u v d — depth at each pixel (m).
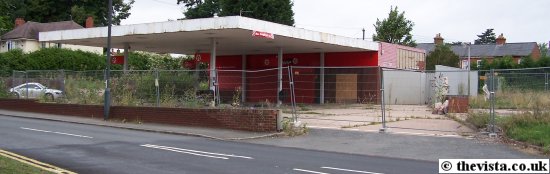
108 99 22.12
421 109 28.06
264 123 17.23
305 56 37.03
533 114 15.50
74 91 25.83
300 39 28.11
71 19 69.19
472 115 18.34
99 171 9.75
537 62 50.38
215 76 20.34
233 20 24.09
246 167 10.45
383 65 34.53
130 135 16.59
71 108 24.56
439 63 53.84
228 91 24.64
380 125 18.69
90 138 15.29
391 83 32.56
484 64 55.72
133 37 29.47
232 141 15.48
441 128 17.61
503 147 13.48
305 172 9.95
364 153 12.91
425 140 14.80
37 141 14.23
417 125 18.64
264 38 27.22
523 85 20.44
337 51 35.56
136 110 21.30
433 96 30.95
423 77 35.47
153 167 10.30
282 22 49.47
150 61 56.19
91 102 24.33
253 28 24.66
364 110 26.16
